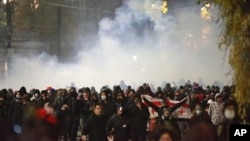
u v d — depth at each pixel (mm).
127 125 22984
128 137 23125
